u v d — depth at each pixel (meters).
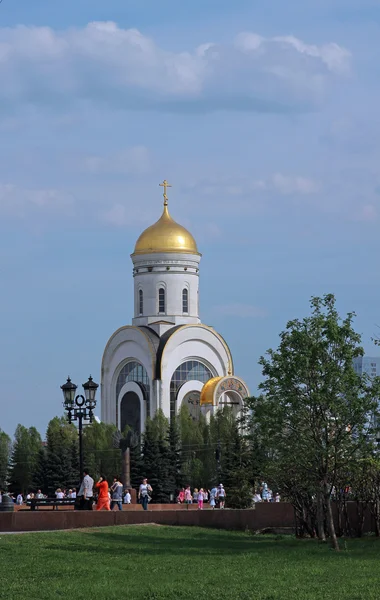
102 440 119.81
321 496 48.28
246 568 35.53
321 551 42.19
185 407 123.50
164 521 55.00
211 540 47.34
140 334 128.25
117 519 53.19
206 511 55.44
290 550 42.59
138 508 74.38
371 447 45.06
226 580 32.47
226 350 130.75
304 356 44.72
